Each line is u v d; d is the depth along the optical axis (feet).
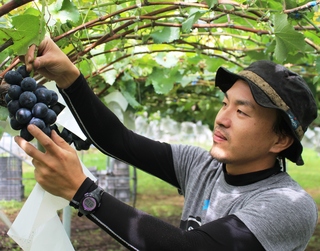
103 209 4.49
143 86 16.12
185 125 24.06
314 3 6.46
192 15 6.98
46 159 4.38
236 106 5.50
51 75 5.21
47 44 5.01
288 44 7.27
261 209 4.91
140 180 41.98
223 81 6.33
